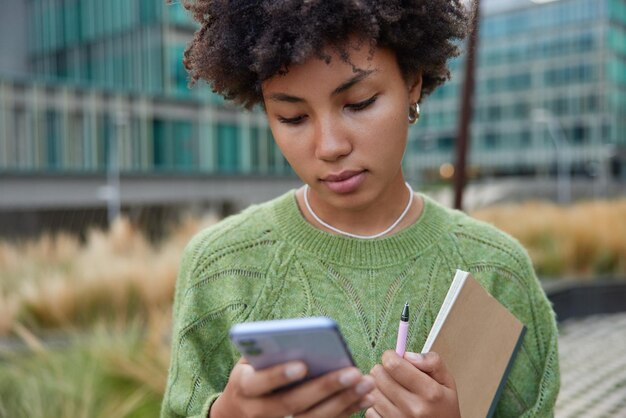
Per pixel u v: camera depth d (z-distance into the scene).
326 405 0.79
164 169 23.84
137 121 23.30
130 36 24.62
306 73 0.97
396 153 1.04
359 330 1.14
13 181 20.53
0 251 8.05
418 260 1.18
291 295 1.17
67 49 26.72
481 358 1.08
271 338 0.72
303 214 1.23
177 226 10.31
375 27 0.95
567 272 7.64
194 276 1.20
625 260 7.82
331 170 1.01
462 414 1.06
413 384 0.92
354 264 1.17
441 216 1.24
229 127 25.72
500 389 1.12
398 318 1.15
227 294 1.17
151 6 23.84
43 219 21.70
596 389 4.48
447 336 1.04
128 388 3.66
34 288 5.82
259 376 0.76
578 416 4.00
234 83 1.13
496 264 1.21
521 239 8.43
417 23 1.04
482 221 1.29
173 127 24.22
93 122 22.31
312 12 0.93
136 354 3.97
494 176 46.91
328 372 0.77
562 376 4.79
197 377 1.14
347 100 0.99
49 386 3.47
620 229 8.52
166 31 23.80
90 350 3.99
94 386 3.53
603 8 41.62
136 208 23.22
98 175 22.30
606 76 41.81
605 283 6.91
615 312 6.95
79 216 22.34
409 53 1.07
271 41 0.96
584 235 8.20
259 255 1.20
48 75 27.34
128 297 5.67
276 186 27.20
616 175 43.94
